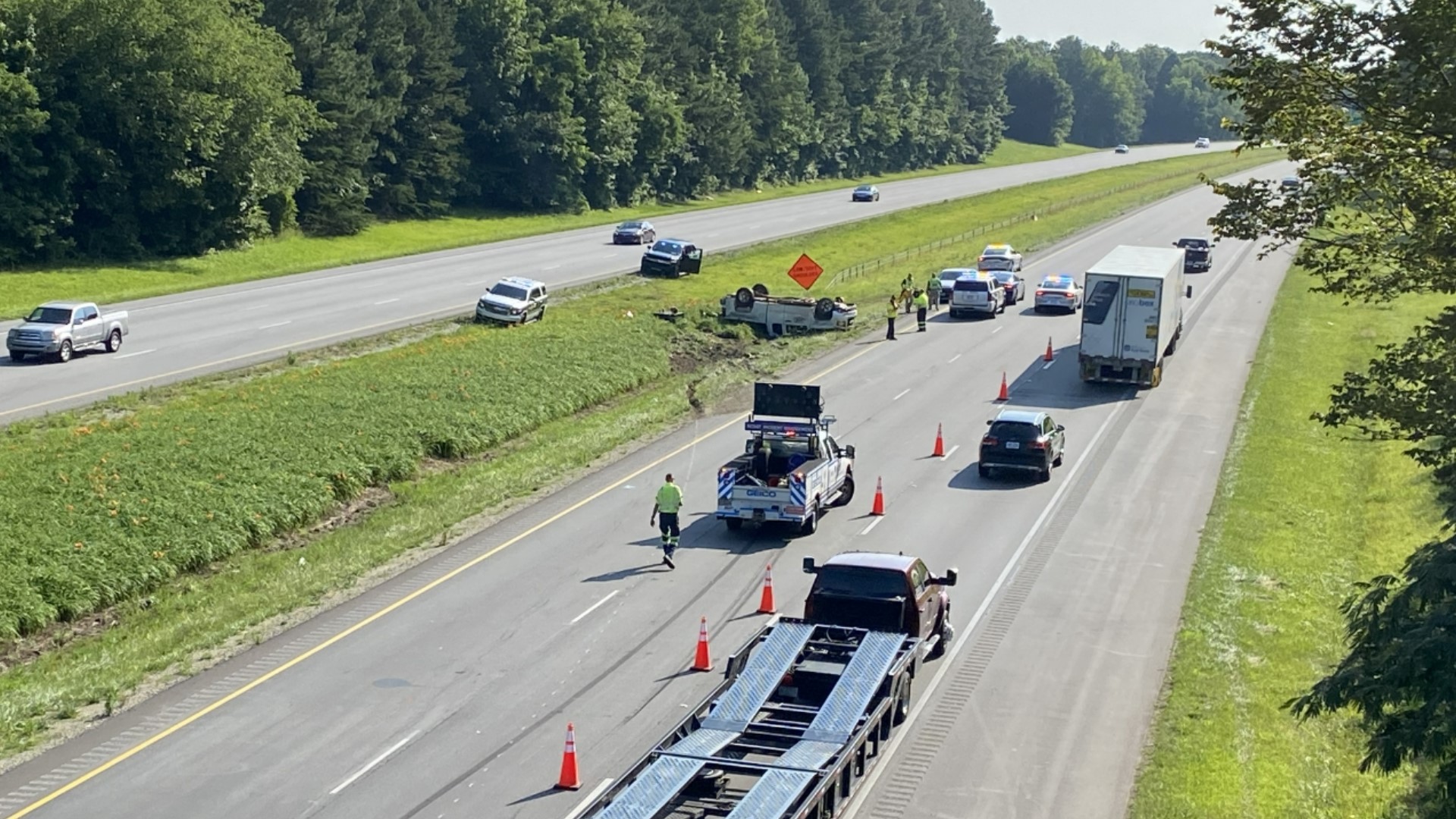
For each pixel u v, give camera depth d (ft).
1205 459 127.13
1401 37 61.36
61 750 61.62
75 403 126.31
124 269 225.35
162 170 235.20
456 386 141.28
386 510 107.55
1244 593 87.51
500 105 357.20
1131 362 157.99
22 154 219.00
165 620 82.79
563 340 170.81
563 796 57.57
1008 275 227.40
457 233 319.06
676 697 69.21
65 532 90.12
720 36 444.55
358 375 142.61
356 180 294.66
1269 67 64.95
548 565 92.12
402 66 320.29
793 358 176.76
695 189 430.20
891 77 574.97
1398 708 50.70
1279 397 155.94
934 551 96.48
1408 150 61.52
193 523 95.86
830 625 70.85
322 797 57.11
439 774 59.57
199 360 148.15
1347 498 116.26
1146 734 65.26
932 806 56.80
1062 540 99.86
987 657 75.61
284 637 77.51
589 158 371.76
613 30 378.94
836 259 278.05
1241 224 66.64
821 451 105.50
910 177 553.64
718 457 124.88
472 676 71.61
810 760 52.34
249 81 240.94
